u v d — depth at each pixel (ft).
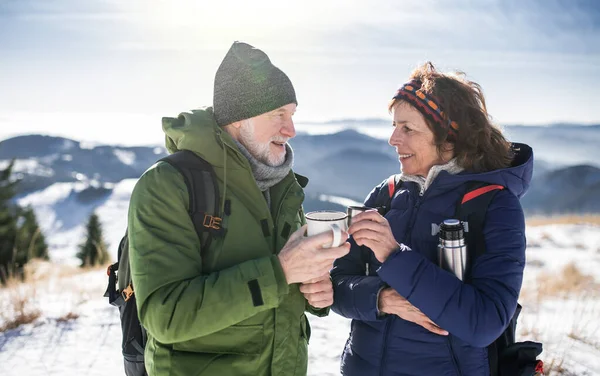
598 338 15.89
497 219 7.03
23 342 15.89
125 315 7.16
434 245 7.29
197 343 6.52
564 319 18.06
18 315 17.87
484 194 7.15
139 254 6.19
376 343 7.48
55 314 18.40
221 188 6.70
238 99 6.89
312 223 6.21
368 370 7.51
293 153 7.53
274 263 6.18
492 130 7.57
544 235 49.49
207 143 6.70
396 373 7.29
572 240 47.67
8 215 66.18
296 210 7.48
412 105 7.37
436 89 7.29
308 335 7.74
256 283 6.03
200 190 6.52
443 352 7.13
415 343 7.23
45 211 480.64
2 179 70.59
